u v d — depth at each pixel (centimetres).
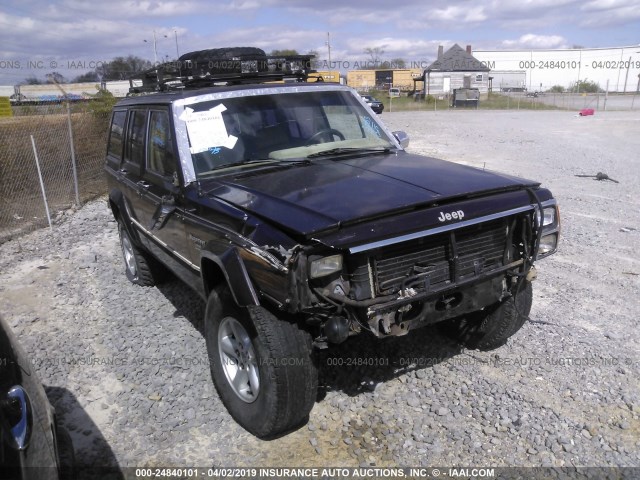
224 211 342
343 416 362
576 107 5222
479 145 1909
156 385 411
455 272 329
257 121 432
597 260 656
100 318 538
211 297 360
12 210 1002
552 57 8538
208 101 428
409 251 317
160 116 449
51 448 230
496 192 350
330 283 298
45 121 1232
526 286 393
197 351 459
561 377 400
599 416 355
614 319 494
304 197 328
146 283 604
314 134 446
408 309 320
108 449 344
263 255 295
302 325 318
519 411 362
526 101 5944
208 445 344
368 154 439
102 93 1388
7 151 1061
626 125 2873
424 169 385
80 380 426
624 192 1070
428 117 3875
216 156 407
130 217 552
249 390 350
